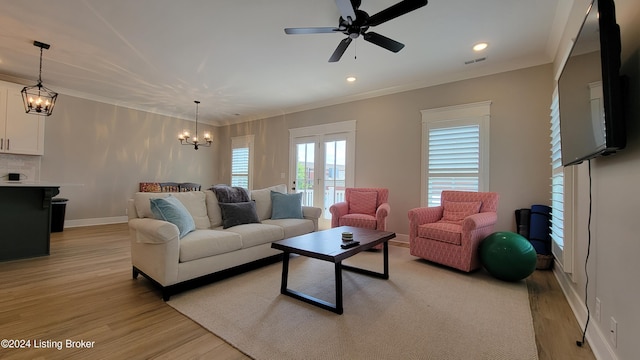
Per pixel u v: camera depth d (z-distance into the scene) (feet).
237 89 15.92
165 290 7.30
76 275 9.05
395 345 5.48
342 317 6.58
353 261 11.12
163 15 8.79
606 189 5.05
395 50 8.79
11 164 14.90
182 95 17.20
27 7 8.43
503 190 12.14
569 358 5.20
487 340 5.69
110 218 18.53
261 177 21.90
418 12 8.45
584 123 4.99
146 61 12.25
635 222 3.97
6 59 12.23
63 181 16.61
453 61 11.87
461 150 13.15
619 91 4.04
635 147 3.97
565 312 6.96
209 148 24.48
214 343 5.52
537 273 9.89
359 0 7.55
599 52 4.23
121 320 6.32
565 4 7.88
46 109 12.74
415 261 11.19
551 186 10.79
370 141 16.17
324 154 18.21
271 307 7.05
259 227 10.33
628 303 4.15
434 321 6.43
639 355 3.81
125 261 10.52
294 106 19.45
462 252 9.62
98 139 17.98
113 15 8.82
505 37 9.89
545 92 11.37
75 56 11.84
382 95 15.78
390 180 15.34
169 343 5.49
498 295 7.92
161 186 19.98
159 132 21.13
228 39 10.27
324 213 18.08
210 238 8.44
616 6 4.61
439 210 12.01
